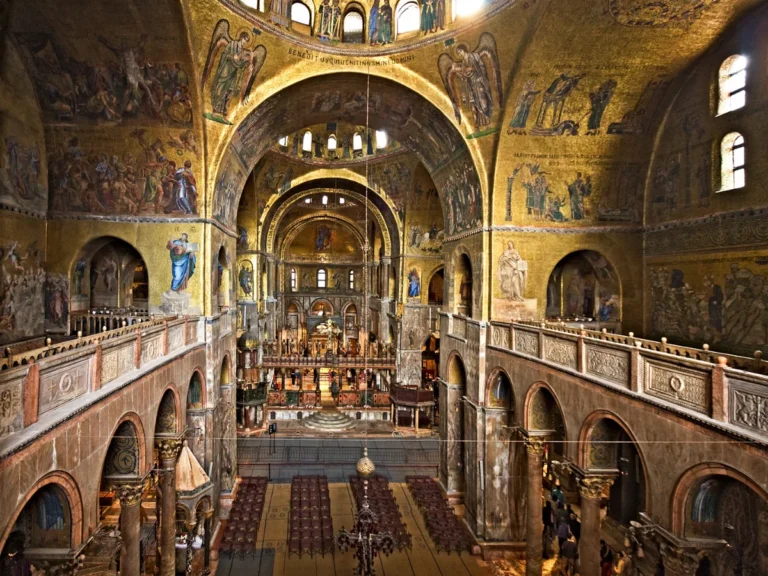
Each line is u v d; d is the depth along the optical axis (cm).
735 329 1532
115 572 1354
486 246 2003
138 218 1867
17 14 1405
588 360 1334
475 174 2022
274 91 1927
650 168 1934
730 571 1252
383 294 4197
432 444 3209
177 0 1394
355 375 4244
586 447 1330
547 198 1995
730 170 1587
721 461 889
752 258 1471
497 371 1922
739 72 1538
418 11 1980
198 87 1684
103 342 1028
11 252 1617
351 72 1973
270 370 4219
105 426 1012
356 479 2512
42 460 786
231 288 2341
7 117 1559
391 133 2531
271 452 3011
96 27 1464
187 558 1557
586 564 1336
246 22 1694
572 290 2345
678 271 1792
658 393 1071
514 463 1975
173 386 1490
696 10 1437
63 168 1819
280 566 1766
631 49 1599
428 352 4412
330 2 1923
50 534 901
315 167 3628
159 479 1562
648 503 1083
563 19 1512
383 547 1688
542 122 1862
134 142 1806
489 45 1748
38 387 796
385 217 4103
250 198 3659
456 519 2127
